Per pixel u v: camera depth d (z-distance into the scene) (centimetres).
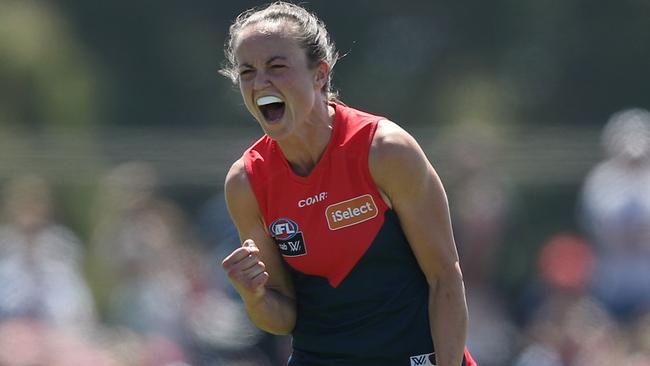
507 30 7062
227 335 3659
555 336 3641
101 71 6788
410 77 6975
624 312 3844
